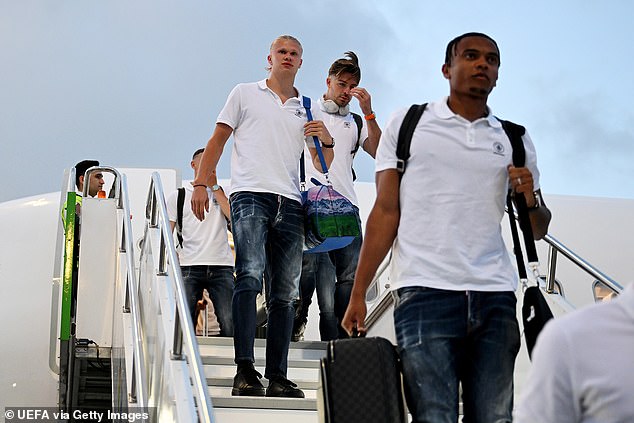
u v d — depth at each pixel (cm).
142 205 951
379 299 629
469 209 306
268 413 427
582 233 986
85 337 619
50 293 913
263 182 471
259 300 691
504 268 307
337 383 287
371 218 318
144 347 521
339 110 562
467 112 321
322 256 581
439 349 294
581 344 186
